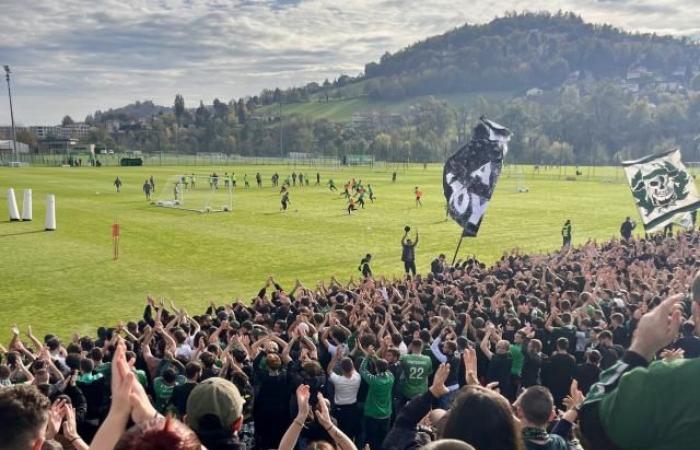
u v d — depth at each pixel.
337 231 42.50
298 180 92.94
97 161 134.50
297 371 10.16
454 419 4.04
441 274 22.62
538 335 13.70
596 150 167.75
